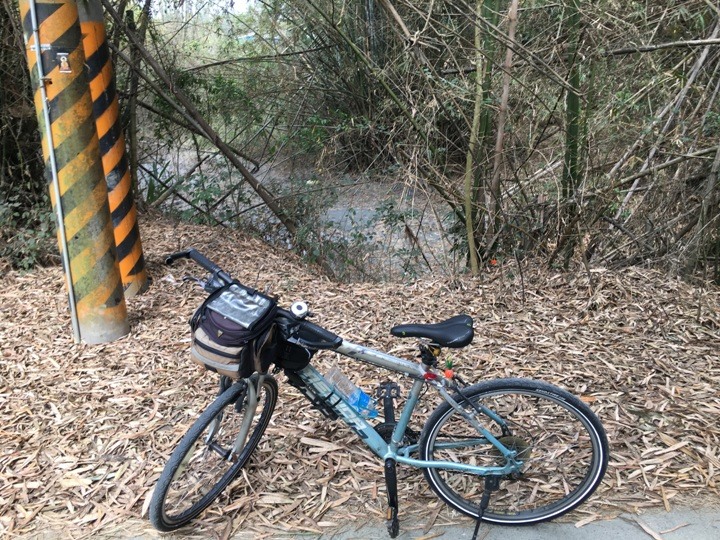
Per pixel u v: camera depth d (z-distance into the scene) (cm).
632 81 421
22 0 326
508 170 445
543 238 461
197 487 243
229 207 669
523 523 232
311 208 603
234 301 212
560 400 222
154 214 649
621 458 262
